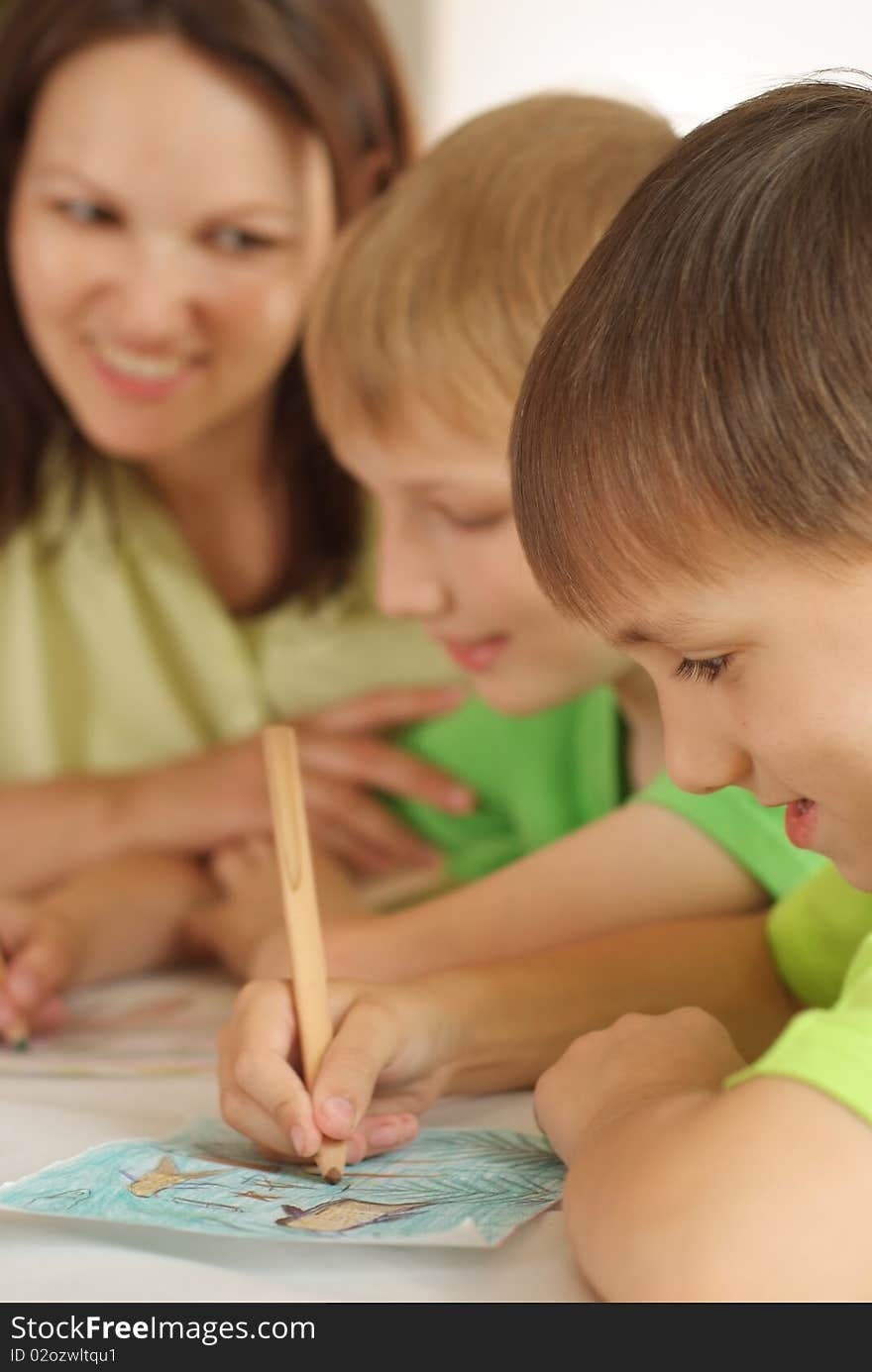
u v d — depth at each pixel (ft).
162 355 6.95
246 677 7.65
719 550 2.81
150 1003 5.86
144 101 6.66
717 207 2.90
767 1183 2.66
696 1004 4.44
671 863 5.01
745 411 2.74
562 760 6.61
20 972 5.42
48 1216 3.25
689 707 3.09
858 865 3.17
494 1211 3.20
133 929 6.30
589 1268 2.88
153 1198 3.24
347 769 7.02
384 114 7.52
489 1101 4.18
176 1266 3.01
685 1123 2.89
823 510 2.70
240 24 6.69
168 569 7.67
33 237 6.95
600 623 3.09
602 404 2.91
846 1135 2.68
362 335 5.24
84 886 6.40
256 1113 3.56
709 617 2.88
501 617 5.33
